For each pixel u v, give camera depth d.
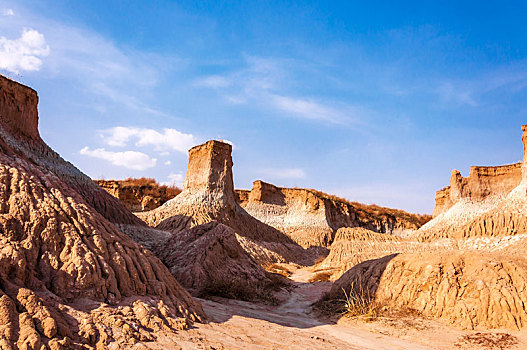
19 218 8.62
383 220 72.38
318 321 13.82
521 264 12.83
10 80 25.16
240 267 20.45
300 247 51.06
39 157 25.48
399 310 13.55
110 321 7.58
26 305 6.84
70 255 8.61
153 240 25.91
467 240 32.06
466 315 11.93
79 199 11.09
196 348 7.59
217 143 46.19
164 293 9.91
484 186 42.91
